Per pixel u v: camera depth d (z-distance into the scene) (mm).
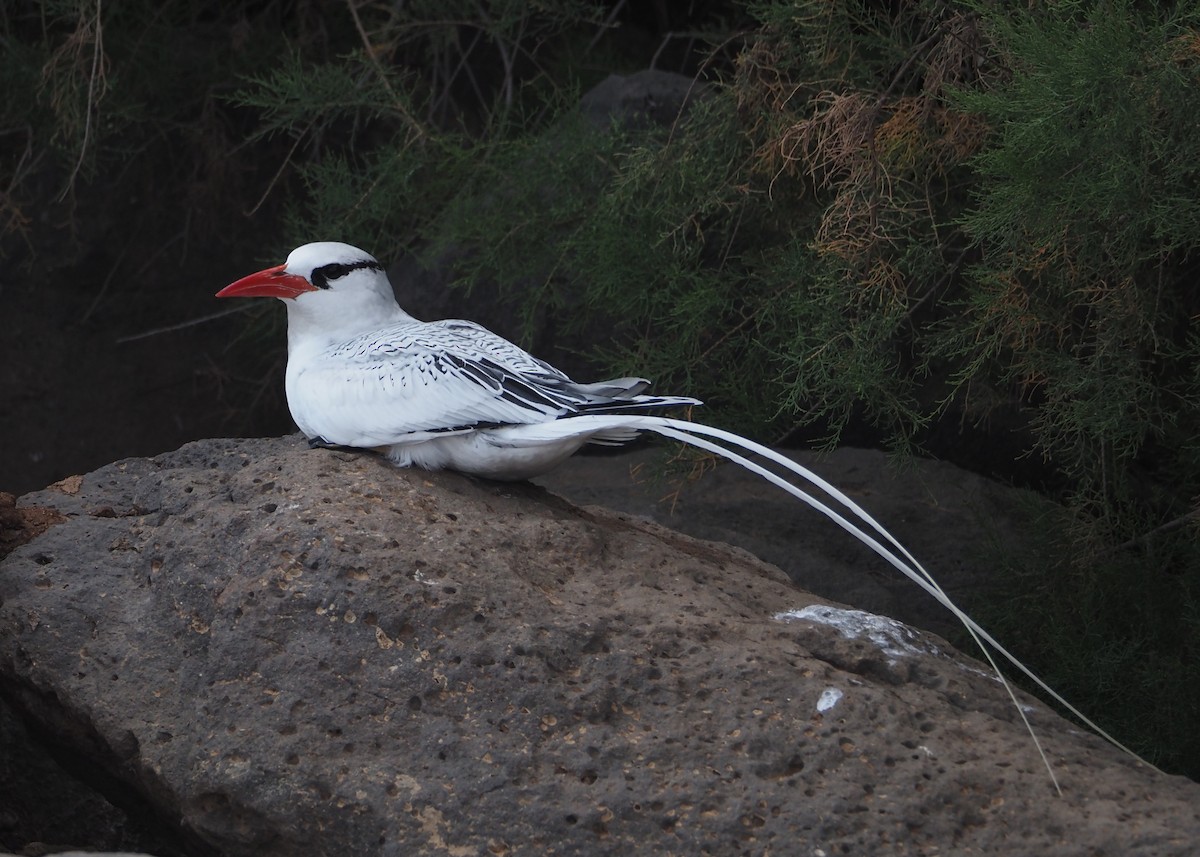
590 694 5273
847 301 8469
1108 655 8547
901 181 8992
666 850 4922
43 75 11539
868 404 9016
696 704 5285
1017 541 9766
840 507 10016
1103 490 8812
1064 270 7898
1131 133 6855
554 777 5102
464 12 12758
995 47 8242
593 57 13578
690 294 9305
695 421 9656
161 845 6852
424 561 5590
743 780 5039
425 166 12016
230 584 5641
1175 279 8781
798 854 4828
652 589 5867
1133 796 5059
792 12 9219
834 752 5082
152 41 13297
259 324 12930
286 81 11500
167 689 5645
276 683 5418
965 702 5547
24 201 13273
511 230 10641
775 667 5375
